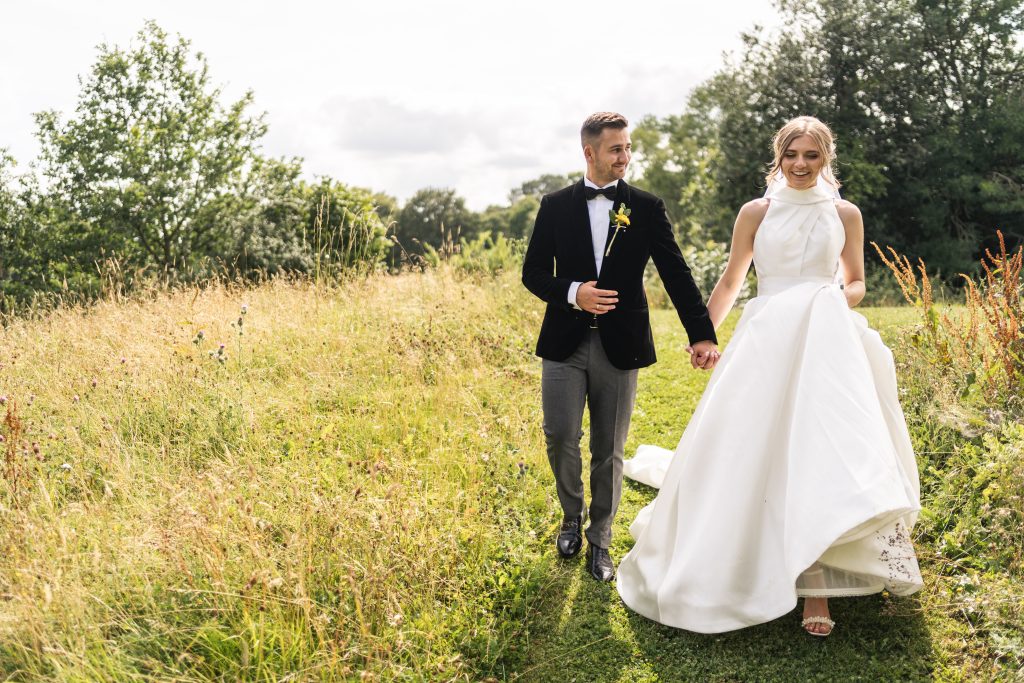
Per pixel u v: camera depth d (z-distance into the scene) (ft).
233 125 75.51
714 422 10.06
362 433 15.62
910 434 14.62
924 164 74.08
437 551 10.62
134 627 8.89
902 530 9.32
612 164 10.71
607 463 11.14
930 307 16.49
